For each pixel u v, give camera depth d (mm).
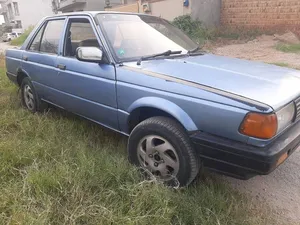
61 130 3484
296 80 2547
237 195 2461
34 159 2734
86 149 2994
